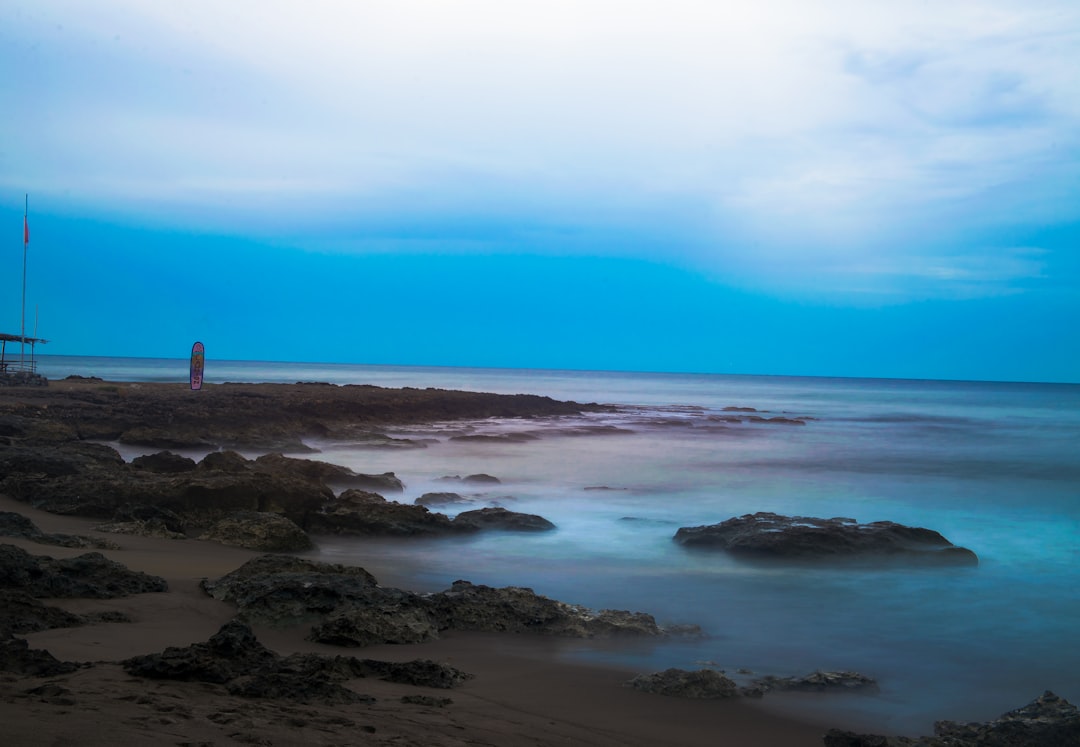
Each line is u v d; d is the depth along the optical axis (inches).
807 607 514.0
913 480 1216.2
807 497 1032.2
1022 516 923.4
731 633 453.4
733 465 1363.2
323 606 396.2
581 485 1075.9
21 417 1152.2
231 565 513.0
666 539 713.0
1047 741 294.5
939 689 374.9
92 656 300.5
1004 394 6756.9
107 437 1336.1
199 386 1878.7
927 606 524.4
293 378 5585.6
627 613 449.1
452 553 636.7
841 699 353.1
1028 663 416.5
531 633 414.0
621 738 282.5
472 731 256.7
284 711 244.1
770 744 295.0
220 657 287.3
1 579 381.4
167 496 660.7
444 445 1540.4
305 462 932.0
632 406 3198.8
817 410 3543.3
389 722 250.7
